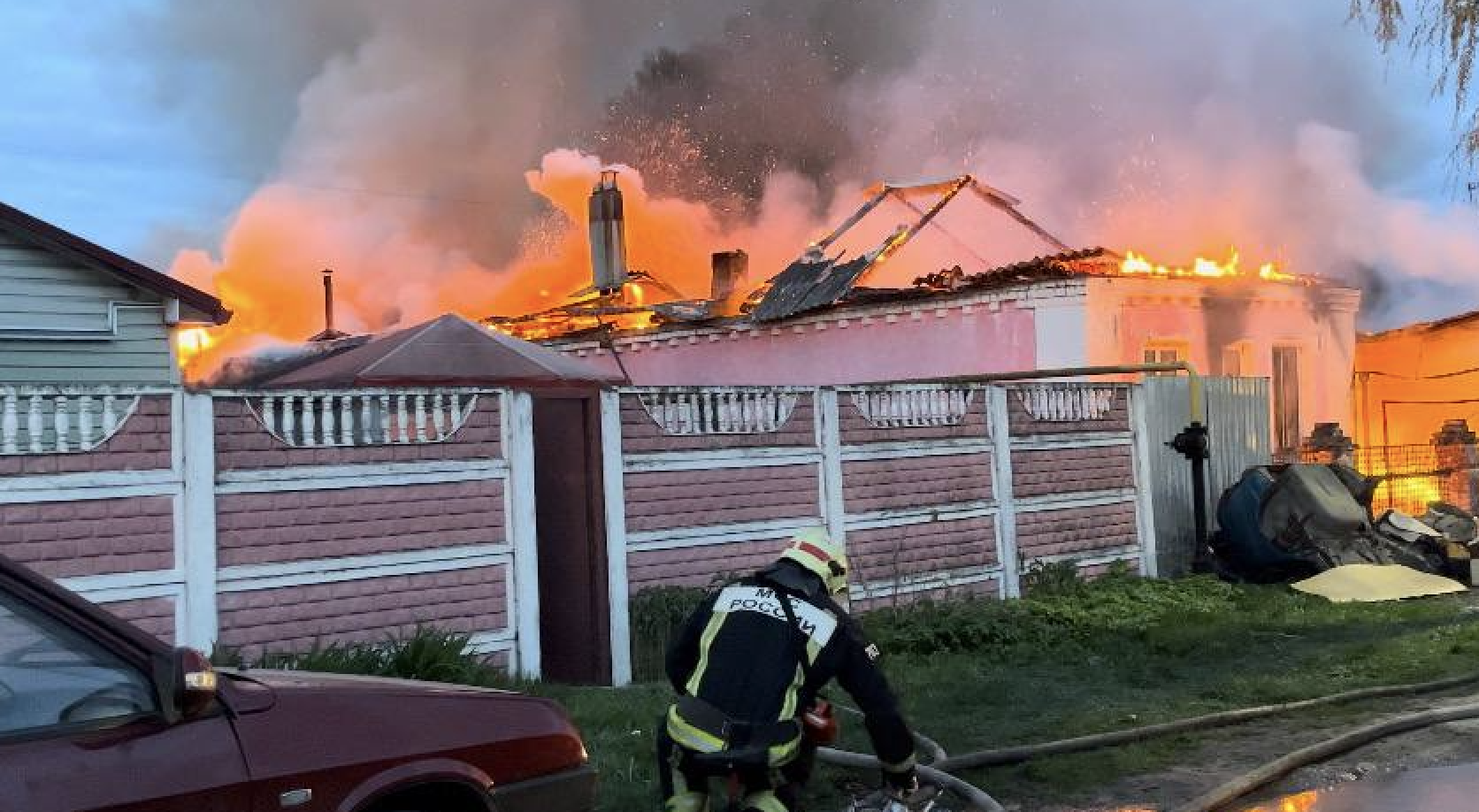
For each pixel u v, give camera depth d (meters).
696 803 4.01
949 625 11.12
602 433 9.93
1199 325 18.09
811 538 4.20
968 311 17.84
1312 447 18.64
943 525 12.45
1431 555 14.90
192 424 7.98
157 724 3.58
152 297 13.09
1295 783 6.79
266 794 3.69
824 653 3.96
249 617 8.16
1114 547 14.28
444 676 8.19
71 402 7.58
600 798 6.25
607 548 9.88
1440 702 8.74
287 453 8.44
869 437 11.92
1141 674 9.90
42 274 12.45
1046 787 6.78
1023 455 13.38
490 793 4.26
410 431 9.01
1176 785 6.79
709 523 10.60
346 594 8.59
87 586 7.52
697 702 3.95
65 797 3.30
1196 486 14.80
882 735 4.01
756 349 20.30
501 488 9.41
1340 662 10.20
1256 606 12.88
